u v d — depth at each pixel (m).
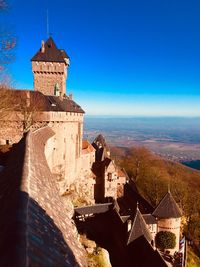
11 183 11.51
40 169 15.59
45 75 71.25
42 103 53.16
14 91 53.19
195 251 69.12
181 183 106.94
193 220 81.94
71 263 8.39
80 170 70.31
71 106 62.50
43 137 35.56
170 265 50.34
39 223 8.13
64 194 57.03
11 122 50.53
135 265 41.06
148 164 133.62
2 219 7.91
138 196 74.12
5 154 43.41
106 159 78.25
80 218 55.50
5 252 5.71
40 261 6.24
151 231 57.59
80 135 67.94
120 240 47.72
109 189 74.38
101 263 33.38
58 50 72.06
